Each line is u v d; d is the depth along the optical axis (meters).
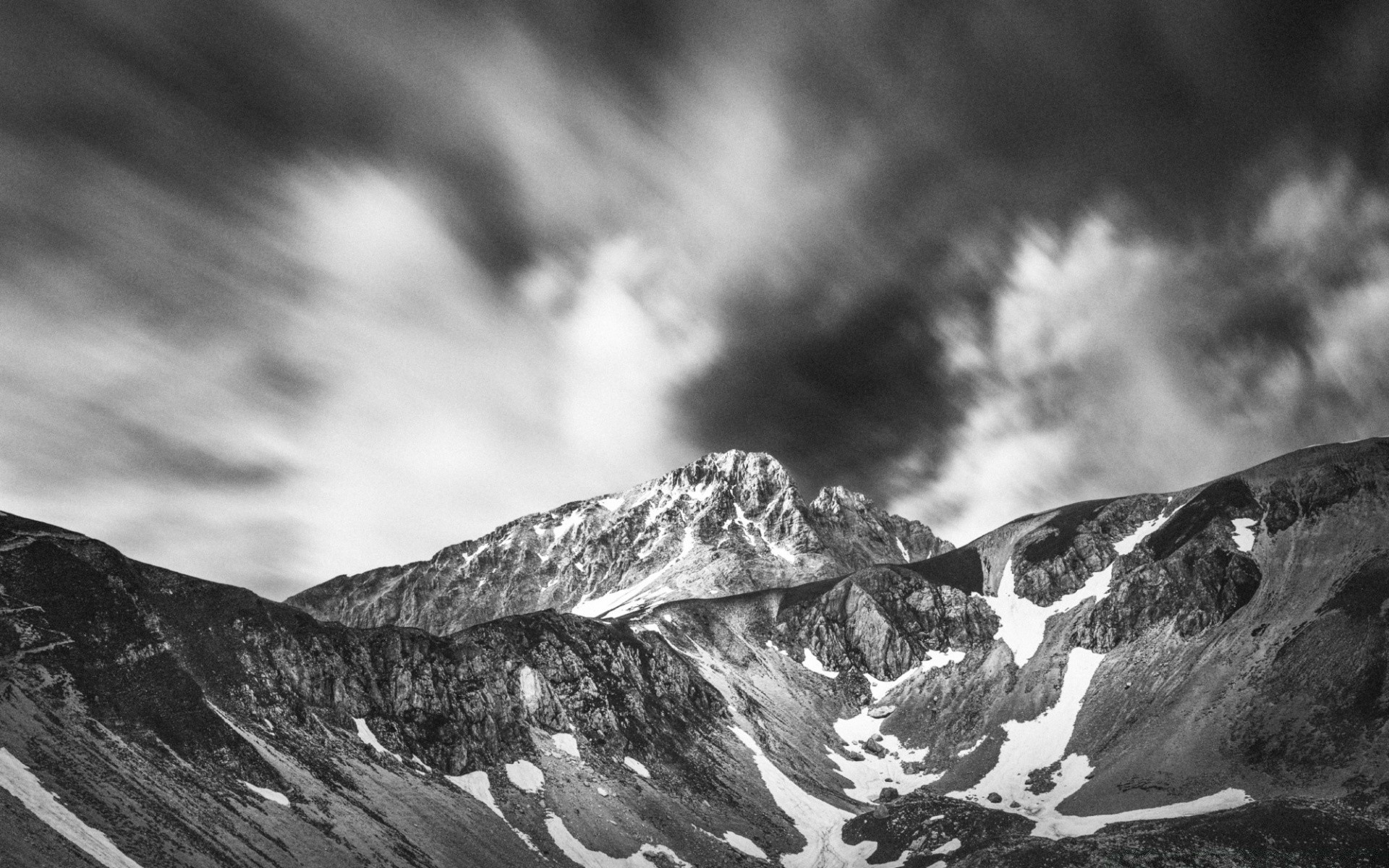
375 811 138.25
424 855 133.38
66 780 105.75
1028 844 146.50
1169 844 135.75
